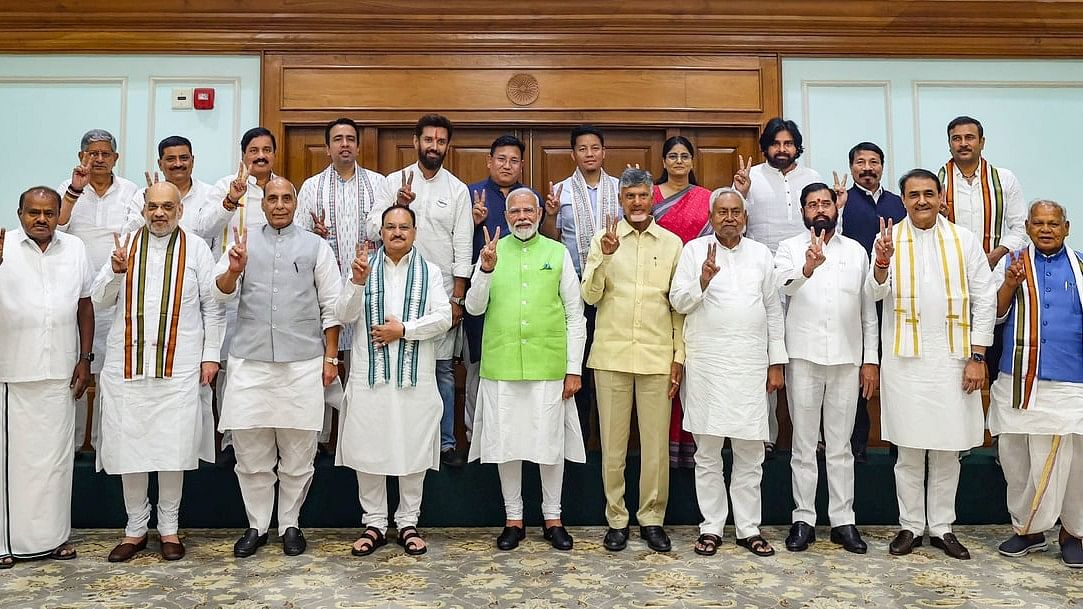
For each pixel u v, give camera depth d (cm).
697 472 346
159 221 322
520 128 504
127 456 316
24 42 484
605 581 300
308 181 402
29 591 288
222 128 491
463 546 344
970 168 411
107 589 290
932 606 276
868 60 505
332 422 418
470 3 487
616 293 347
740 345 333
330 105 491
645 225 353
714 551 334
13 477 318
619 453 345
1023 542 334
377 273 336
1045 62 509
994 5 494
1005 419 333
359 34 492
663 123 498
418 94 493
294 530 338
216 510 371
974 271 333
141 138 488
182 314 326
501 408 340
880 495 377
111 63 490
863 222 389
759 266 341
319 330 337
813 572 311
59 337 325
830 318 341
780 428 409
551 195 398
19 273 321
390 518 374
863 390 347
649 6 489
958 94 507
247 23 488
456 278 384
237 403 323
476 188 410
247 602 278
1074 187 506
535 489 377
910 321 333
